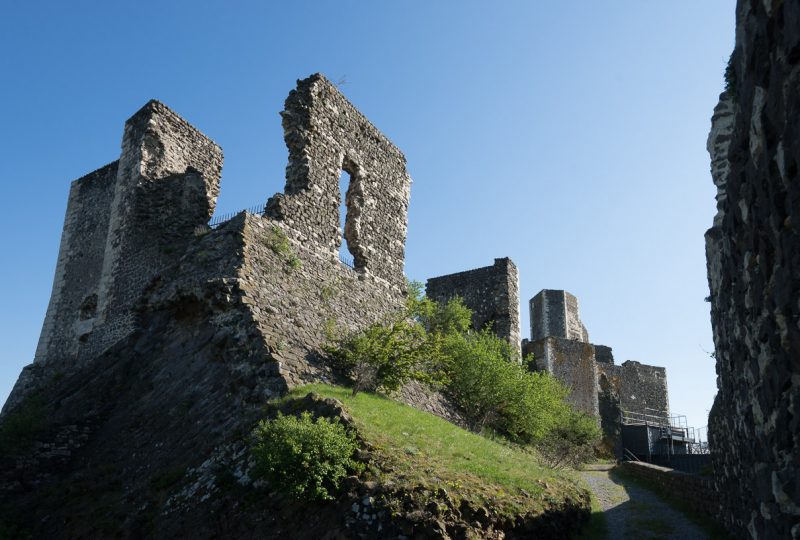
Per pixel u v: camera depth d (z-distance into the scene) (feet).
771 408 18.58
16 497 41.75
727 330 29.25
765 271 18.01
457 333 76.23
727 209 23.79
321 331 52.70
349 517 28.30
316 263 58.90
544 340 116.06
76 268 78.38
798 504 16.67
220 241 53.88
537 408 70.23
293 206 58.44
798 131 14.21
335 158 65.36
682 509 48.47
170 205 67.77
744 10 18.26
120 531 33.76
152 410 46.26
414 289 91.20
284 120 63.26
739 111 19.79
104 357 57.67
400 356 51.39
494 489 32.65
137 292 62.28
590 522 41.73
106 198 79.46
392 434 36.73
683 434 115.55
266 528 29.94
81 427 47.91
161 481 36.63
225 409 40.75
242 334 45.01
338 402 36.76
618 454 110.93
